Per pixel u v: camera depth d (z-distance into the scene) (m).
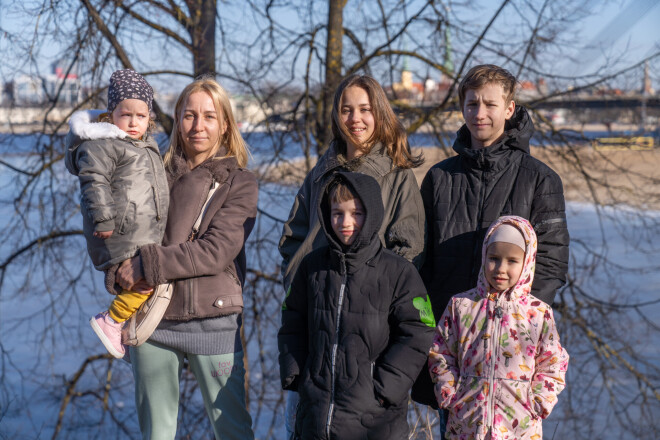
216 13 8.24
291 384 2.59
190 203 2.84
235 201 2.87
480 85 2.81
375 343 2.50
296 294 2.67
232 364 2.83
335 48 8.14
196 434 8.02
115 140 2.69
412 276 2.56
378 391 2.45
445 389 2.62
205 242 2.75
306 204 3.02
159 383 2.83
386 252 2.60
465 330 2.65
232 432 2.83
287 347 2.62
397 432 2.49
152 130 2.95
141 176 2.72
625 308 8.90
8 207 8.36
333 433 2.43
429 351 2.61
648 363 8.38
